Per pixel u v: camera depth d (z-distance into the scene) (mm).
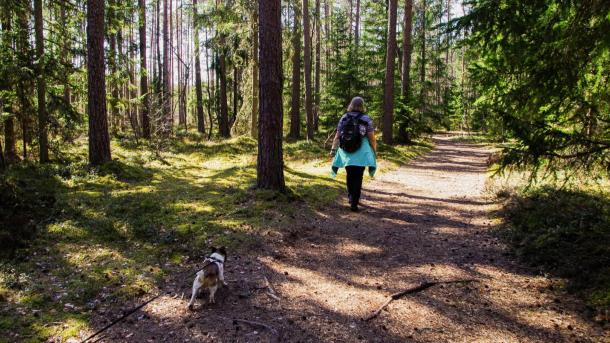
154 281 5090
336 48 38594
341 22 39188
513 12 5648
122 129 30500
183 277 5242
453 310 4332
